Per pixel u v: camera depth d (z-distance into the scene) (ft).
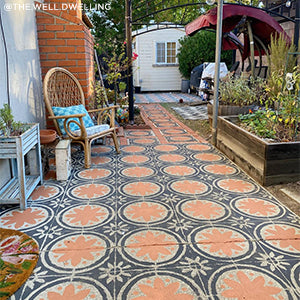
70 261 6.46
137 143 16.28
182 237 7.39
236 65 29.04
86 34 15.78
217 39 14.66
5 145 8.28
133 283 5.83
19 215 8.43
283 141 11.16
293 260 6.53
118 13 45.42
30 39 13.65
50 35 14.80
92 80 18.44
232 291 5.63
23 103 12.37
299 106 11.49
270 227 7.86
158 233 7.57
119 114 20.57
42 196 9.67
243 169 12.08
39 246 6.98
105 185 10.59
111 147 15.44
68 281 5.87
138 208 8.89
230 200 9.44
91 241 7.21
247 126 13.33
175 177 11.35
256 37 21.70
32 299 5.42
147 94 45.11
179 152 14.61
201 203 9.23
